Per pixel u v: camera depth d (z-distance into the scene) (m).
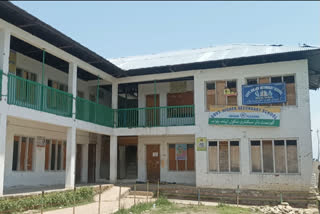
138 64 17.80
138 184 16.92
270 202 14.11
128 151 20.56
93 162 19.27
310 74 16.91
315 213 12.44
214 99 15.72
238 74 15.41
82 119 14.83
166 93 18.67
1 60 10.38
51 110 12.56
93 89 19.52
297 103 14.40
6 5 9.44
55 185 15.55
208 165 15.34
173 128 16.12
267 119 14.65
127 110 17.61
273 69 14.88
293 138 14.30
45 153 15.50
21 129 13.95
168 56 18.94
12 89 10.90
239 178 14.77
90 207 11.92
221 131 15.34
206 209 12.22
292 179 14.07
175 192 15.60
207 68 15.93
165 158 18.25
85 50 13.17
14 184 13.46
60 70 16.67
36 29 11.34
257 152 14.77
